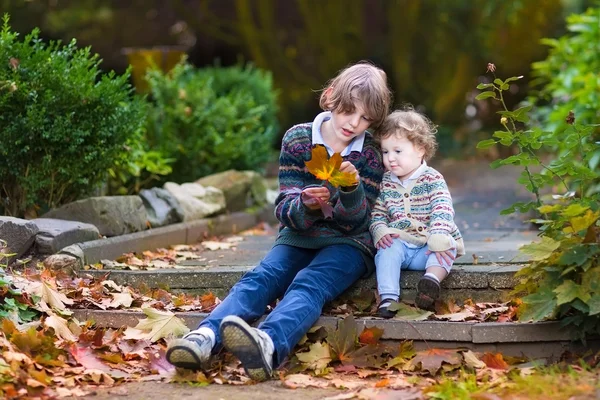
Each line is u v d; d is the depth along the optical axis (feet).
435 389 16.12
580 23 43.14
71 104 25.86
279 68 76.95
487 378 17.11
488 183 54.34
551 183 21.17
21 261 22.12
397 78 80.02
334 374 17.92
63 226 23.88
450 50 80.69
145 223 28.48
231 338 16.78
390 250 20.18
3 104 24.63
